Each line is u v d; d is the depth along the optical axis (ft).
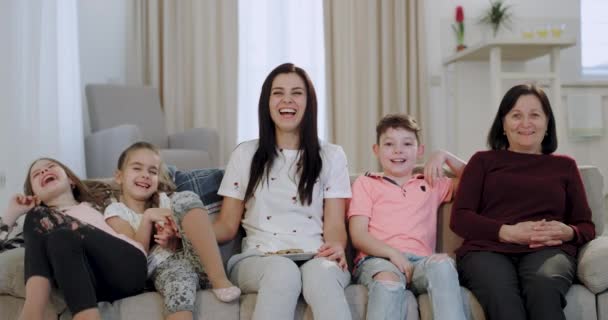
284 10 13.65
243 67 13.51
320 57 13.83
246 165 5.48
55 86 9.46
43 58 9.37
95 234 4.35
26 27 9.20
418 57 13.78
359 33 13.79
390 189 5.53
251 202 5.40
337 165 5.55
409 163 5.60
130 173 5.27
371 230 5.40
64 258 4.11
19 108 9.04
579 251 4.89
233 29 13.30
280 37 13.66
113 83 12.87
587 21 14.42
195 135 11.39
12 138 8.96
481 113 13.99
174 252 4.90
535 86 5.75
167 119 12.95
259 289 4.35
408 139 5.60
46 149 9.30
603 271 4.49
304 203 5.30
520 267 4.74
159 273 4.63
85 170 10.48
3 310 4.62
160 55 13.01
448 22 14.12
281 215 5.27
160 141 12.16
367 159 13.79
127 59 12.80
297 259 4.86
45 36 9.41
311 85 5.64
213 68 13.19
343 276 4.58
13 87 9.03
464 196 5.37
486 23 14.10
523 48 12.26
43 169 5.03
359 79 13.83
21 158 8.98
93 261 4.34
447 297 4.29
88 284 4.12
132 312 4.33
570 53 14.24
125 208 5.17
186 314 4.17
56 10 9.55
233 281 4.81
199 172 5.78
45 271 4.14
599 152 14.11
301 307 4.45
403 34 13.74
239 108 13.55
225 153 13.34
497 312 4.36
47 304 4.23
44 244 4.19
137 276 4.51
